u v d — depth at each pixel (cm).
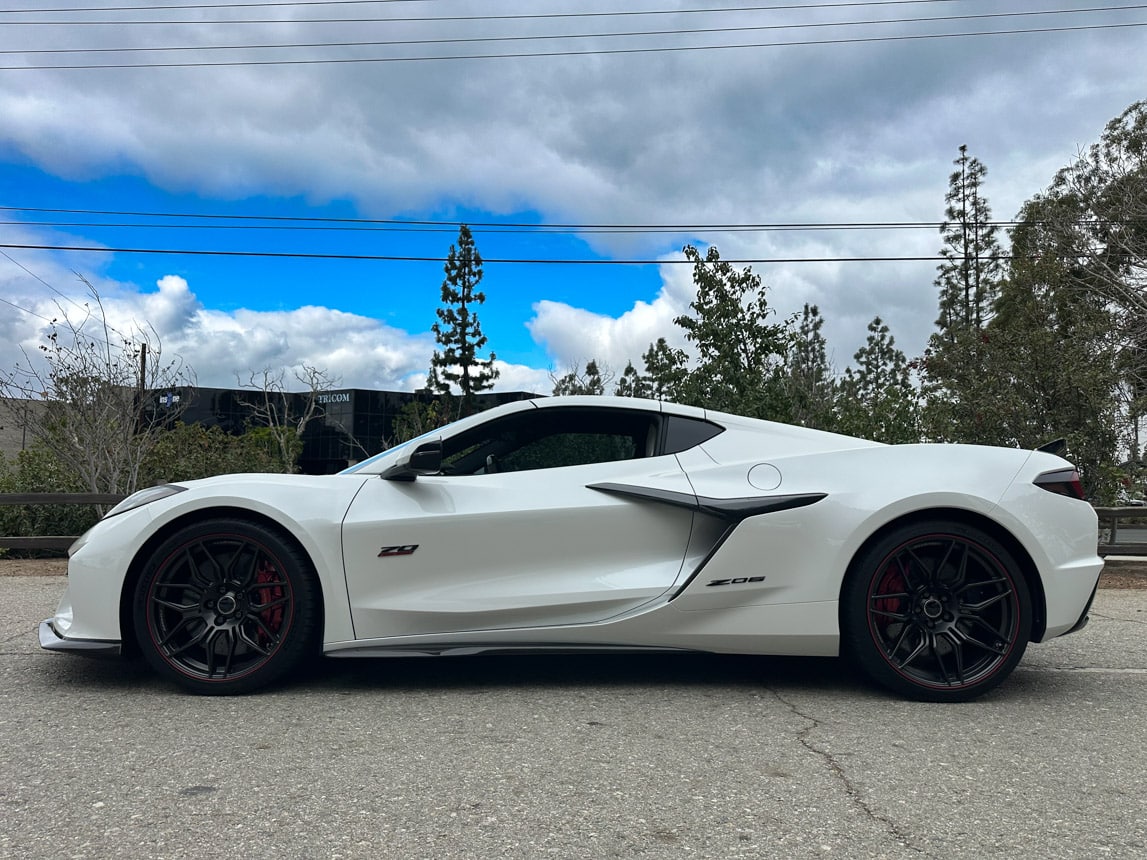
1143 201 2198
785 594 329
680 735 280
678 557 341
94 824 206
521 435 364
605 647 333
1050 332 888
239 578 328
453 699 324
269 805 219
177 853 191
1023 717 307
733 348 981
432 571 331
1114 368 921
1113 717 308
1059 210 2230
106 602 322
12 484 1153
